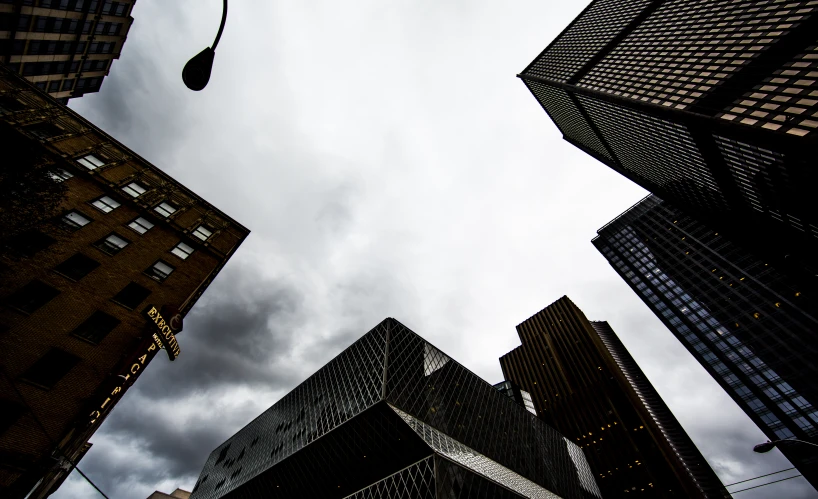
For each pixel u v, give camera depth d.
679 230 147.38
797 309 101.25
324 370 92.12
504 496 60.94
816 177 57.47
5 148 17.98
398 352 73.56
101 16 56.22
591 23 147.12
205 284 33.91
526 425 102.44
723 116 63.31
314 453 72.62
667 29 101.12
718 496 119.19
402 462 57.84
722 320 117.75
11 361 18.72
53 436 18.48
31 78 52.44
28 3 46.03
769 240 93.12
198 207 38.50
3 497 16.28
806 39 61.12
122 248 28.14
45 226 23.70
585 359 151.25
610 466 121.31
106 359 22.30
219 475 115.12
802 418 92.62
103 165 32.72
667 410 152.50
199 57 9.03
